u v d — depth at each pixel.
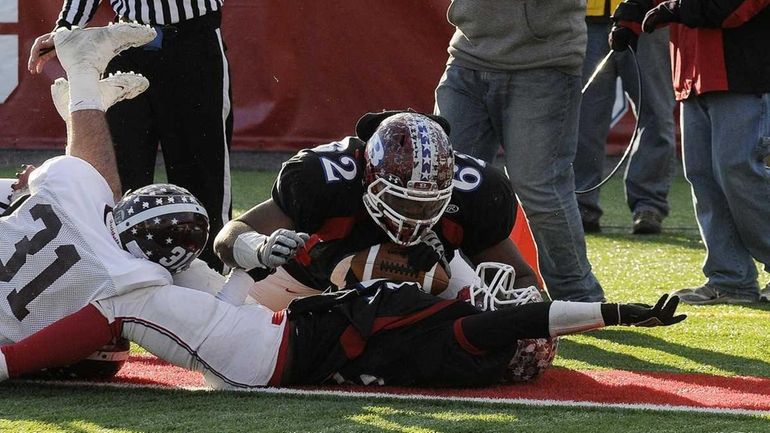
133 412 12.20
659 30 29.25
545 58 18.30
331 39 38.28
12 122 38.12
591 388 13.90
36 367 12.93
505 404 12.70
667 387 14.02
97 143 14.50
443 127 14.69
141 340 13.18
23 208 13.44
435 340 13.44
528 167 18.59
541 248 19.03
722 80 19.72
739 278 20.62
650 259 25.98
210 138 19.69
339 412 12.28
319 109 38.66
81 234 13.19
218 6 19.55
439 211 13.62
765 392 13.81
